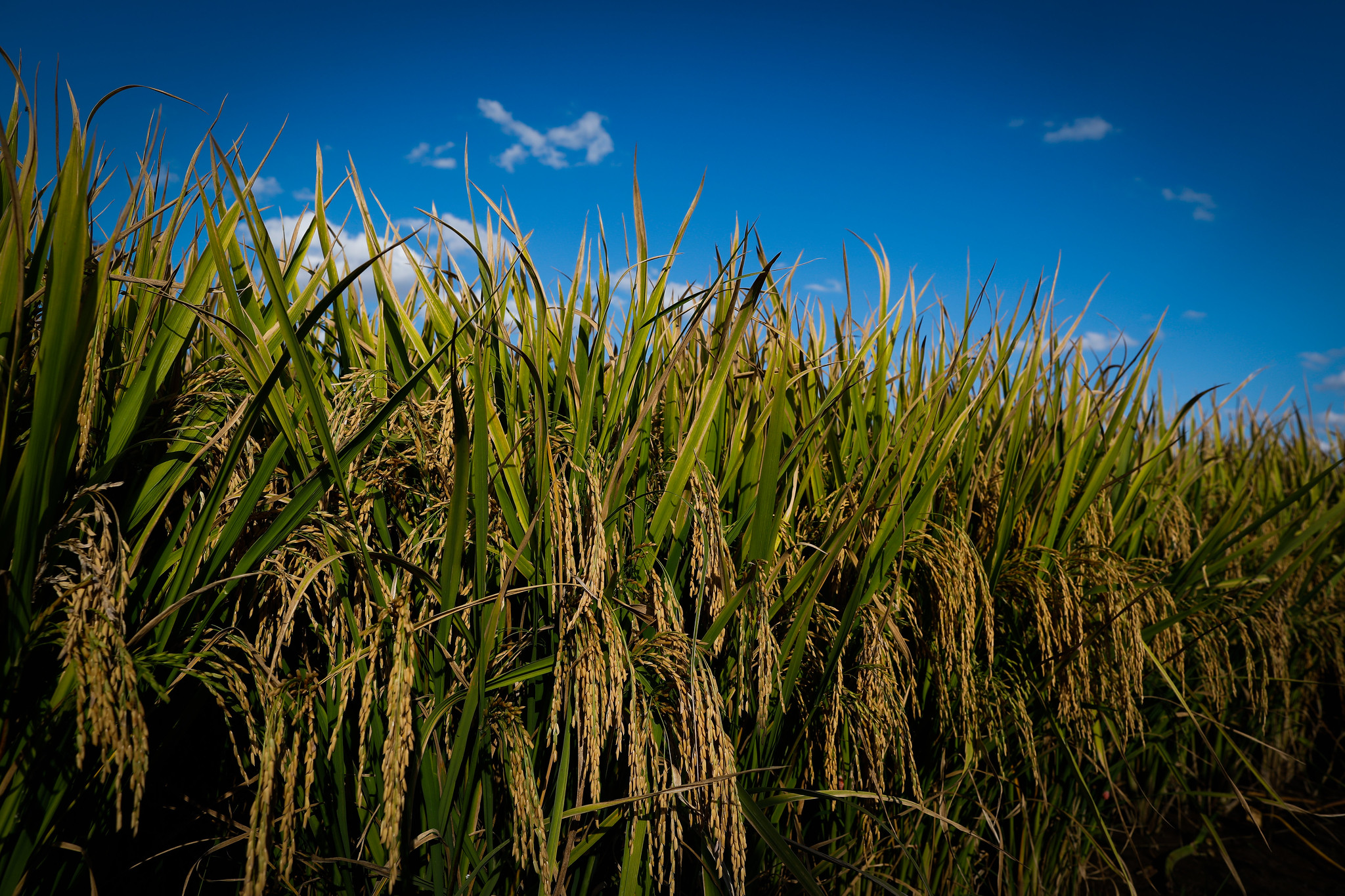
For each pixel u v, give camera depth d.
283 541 1.24
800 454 1.96
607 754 1.62
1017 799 2.49
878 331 2.02
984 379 2.76
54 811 1.10
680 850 1.58
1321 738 4.46
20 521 0.94
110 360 1.24
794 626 1.75
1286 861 3.28
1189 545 3.40
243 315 1.17
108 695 0.95
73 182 0.87
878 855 2.10
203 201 1.09
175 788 1.43
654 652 1.52
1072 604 2.25
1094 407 2.78
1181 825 3.52
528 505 1.51
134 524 1.23
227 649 1.35
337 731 1.28
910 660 2.02
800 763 1.99
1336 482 4.66
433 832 1.36
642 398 1.81
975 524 2.51
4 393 1.02
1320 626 3.78
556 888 1.45
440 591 1.25
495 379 1.70
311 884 1.45
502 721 1.39
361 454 1.45
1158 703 2.96
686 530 1.75
